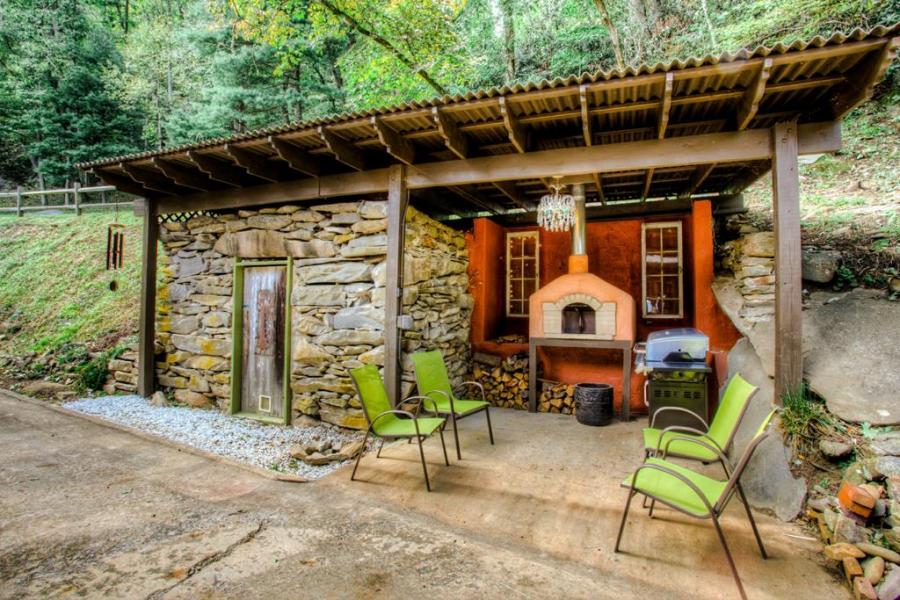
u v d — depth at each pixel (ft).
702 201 17.25
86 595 6.64
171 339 19.79
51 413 16.33
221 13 32.96
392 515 9.39
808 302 13.93
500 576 7.34
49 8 50.14
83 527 8.63
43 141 45.32
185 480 11.09
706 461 9.36
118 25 66.13
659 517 9.30
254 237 17.51
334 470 12.01
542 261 22.07
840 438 9.78
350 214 15.81
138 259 29.96
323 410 16.08
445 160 15.39
